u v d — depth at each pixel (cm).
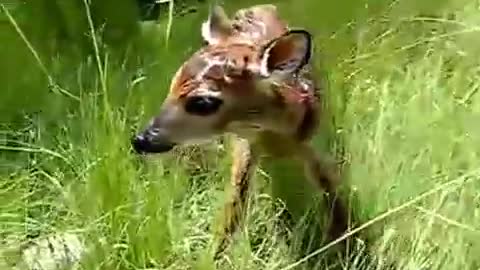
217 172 169
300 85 155
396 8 201
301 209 165
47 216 165
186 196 166
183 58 181
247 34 157
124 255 156
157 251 157
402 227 161
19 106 180
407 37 196
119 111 172
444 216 160
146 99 174
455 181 158
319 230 163
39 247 162
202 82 150
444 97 182
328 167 162
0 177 171
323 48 190
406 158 169
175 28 190
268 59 150
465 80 187
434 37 188
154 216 158
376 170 167
